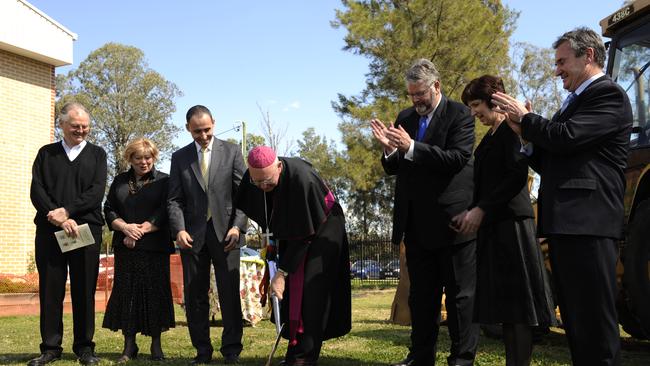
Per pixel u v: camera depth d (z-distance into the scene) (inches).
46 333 198.7
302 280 175.9
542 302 144.3
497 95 125.7
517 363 143.9
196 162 202.4
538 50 1441.9
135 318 203.5
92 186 203.0
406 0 792.9
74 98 2001.7
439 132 167.2
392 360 193.5
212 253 196.9
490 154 150.3
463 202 165.3
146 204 208.7
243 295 323.0
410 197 168.4
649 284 173.2
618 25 218.4
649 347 228.1
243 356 205.2
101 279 499.5
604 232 115.3
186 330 302.0
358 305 480.1
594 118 115.4
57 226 199.6
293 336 174.1
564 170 118.4
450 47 777.6
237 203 187.5
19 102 555.8
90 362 193.9
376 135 164.7
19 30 540.1
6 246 534.9
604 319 114.7
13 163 546.6
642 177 186.7
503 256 144.9
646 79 202.2
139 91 2110.0
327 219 179.2
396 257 852.6
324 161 888.9
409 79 167.8
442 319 279.0
